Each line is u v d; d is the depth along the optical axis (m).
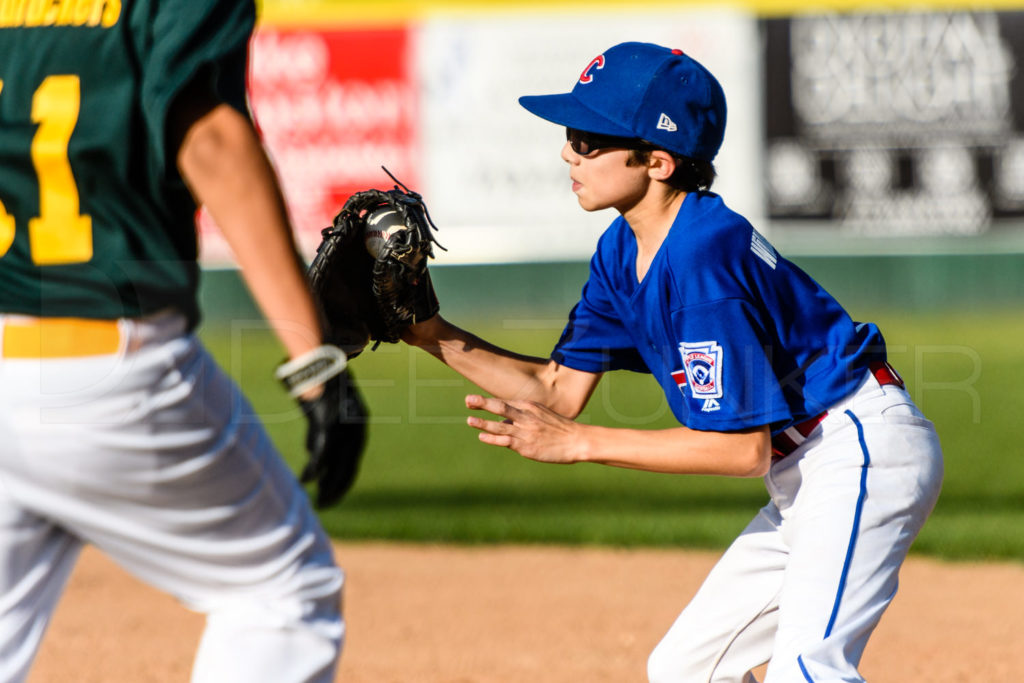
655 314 9.29
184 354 6.59
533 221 53.78
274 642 6.84
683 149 9.20
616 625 17.06
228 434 6.71
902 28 52.84
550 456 9.03
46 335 6.45
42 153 6.41
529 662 15.29
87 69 6.44
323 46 54.22
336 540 22.95
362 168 54.59
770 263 9.09
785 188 54.03
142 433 6.43
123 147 6.38
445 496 26.94
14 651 6.98
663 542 22.45
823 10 53.12
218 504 6.70
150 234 6.54
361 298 10.62
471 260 53.28
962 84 52.72
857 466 8.92
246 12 6.54
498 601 18.47
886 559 8.73
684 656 10.20
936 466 9.23
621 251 10.09
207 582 6.92
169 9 6.39
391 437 34.09
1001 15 52.38
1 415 6.47
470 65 53.75
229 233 6.41
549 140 53.59
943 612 17.58
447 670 14.95
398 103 54.22
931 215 53.19
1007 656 15.34
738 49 53.69
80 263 6.46
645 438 9.01
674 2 53.59
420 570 20.59
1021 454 30.36
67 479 6.51
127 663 15.32
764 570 9.91
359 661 15.37
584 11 53.62
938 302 52.84
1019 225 52.81
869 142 53.31
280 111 54.69
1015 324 48.97
